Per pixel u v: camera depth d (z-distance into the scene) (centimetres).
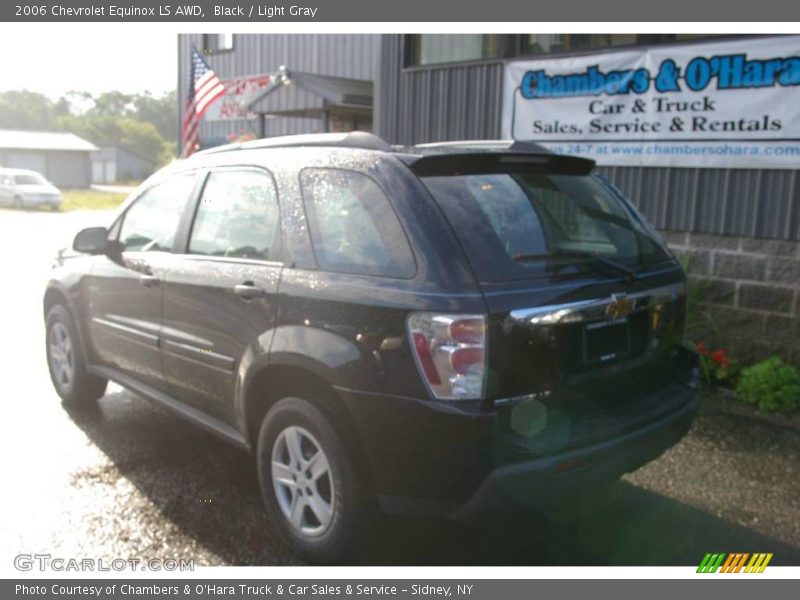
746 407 580
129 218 500
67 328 555
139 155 7338
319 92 1226
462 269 309
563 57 735
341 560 351
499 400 304
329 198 362
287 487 372
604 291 339
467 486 305
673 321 388
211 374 411
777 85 602
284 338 355
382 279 326
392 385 315
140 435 518
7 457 477
